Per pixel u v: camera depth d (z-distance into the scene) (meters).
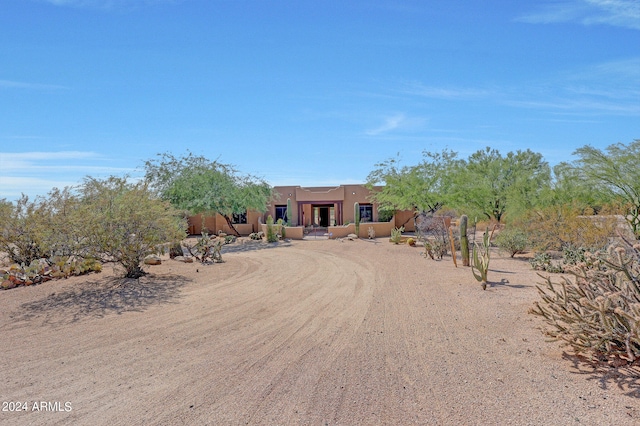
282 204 36.66
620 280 5.21
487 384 4.49
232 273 12.91
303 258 17.33
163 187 25.66
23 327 7.41
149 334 6.73
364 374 4.86
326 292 9.97
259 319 7.54
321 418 3.86
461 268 13.39
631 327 4.54
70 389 4.69
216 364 5.32
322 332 6.66
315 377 4.81
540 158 29.83
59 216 11.38
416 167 27.45
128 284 10.68
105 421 3.93
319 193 36.09
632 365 4.73
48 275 11.70
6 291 10.38
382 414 3.91
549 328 6.21
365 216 35.97
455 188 25.25
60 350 6.07
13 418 4.04
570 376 4.61
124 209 11.24
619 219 15.48
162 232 11.61
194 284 11.02
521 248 16.69
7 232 13.14
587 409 3.87
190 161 27.45
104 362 5.51
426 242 17.75
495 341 5.90
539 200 19.36
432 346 5.80
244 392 4.45
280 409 4.05
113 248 11.05
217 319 7.58
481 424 3.69
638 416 3.71
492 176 25.44
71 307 8.69
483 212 25.11
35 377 5.07
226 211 26.95
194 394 4.44
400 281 11.23
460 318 7.21
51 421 3.96
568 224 15.38
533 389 4.33
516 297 8.62
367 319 7.38
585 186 17.47
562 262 13.16
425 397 4.23
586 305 4.77
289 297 9.43
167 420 3.90
